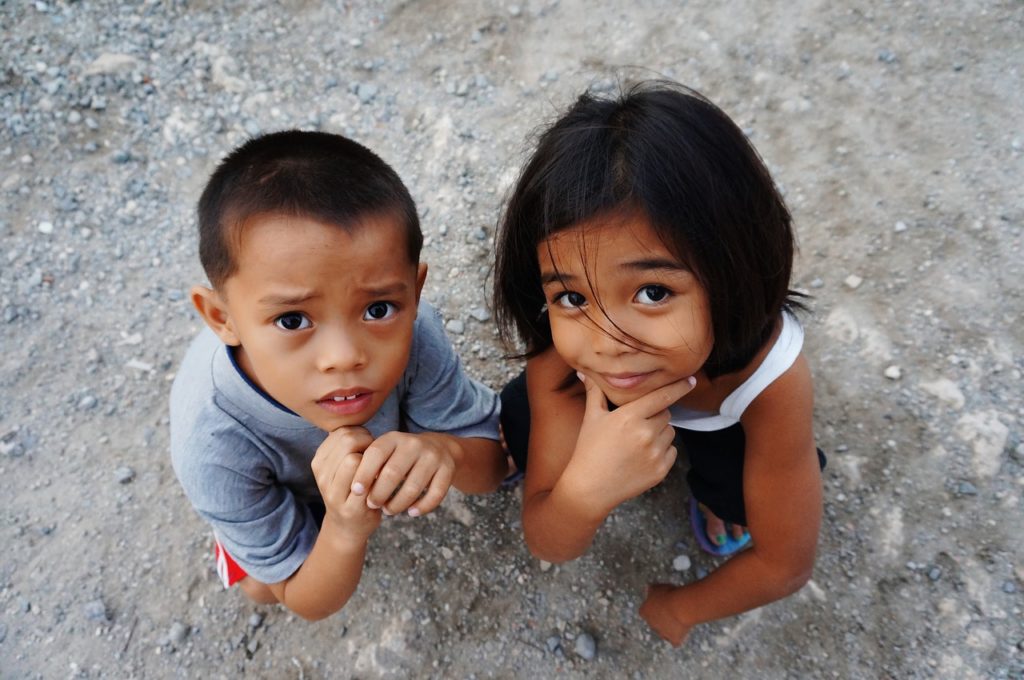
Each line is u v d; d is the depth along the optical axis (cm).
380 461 102
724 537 162
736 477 139
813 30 238
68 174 213
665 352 94
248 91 231
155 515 169
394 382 102
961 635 153
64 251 202
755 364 111
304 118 226
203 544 166
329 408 100
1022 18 234
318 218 87
